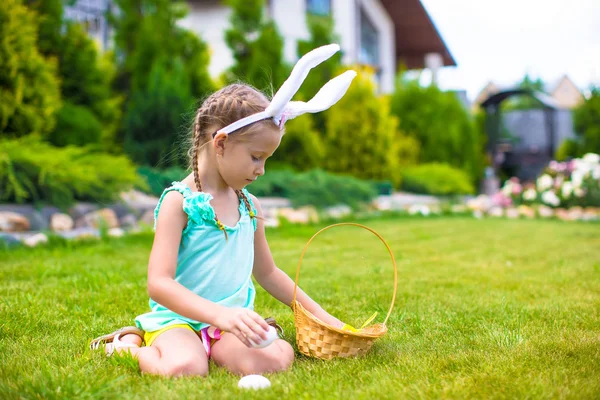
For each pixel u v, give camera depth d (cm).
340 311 288
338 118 1141
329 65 1186
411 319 269
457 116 1510
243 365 191
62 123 761
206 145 205
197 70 1038
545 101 1998
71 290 325
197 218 201
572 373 182
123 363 191
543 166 2047
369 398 161
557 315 273
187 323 202
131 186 695
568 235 714
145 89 956
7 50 633
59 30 820
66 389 165
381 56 1895
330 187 920
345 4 1543
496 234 720
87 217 646
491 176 1795
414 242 625
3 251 481
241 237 213
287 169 984
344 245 589
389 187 1131
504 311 282
